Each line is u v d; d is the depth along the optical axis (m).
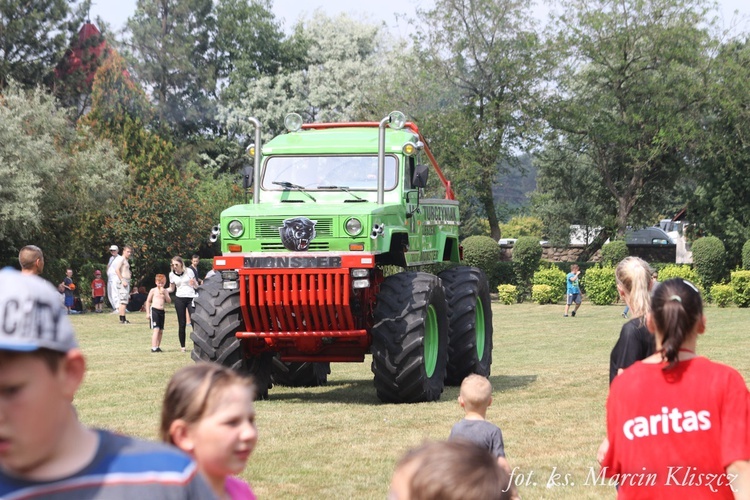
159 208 36.91
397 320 10.75
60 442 2.04
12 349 1.92
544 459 7.82
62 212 34.00
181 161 54.22
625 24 40.94
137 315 29.64
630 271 5.03
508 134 42.12
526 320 27.20
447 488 2.04
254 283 10.77
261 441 8.65
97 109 43.00
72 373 2.05
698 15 40.91
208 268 39.59
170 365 15.31
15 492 1.99
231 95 58.59
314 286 10.60
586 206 48.44
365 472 7.38
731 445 3.57
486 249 38.09
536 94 41.28
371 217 10.63
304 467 7.56
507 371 14.47
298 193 11.73
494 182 43.47
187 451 2.85
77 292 33.47
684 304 3.70
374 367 10.80
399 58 43.03
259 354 11.73
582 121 40.91
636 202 46.12
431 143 41.72
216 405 2.81
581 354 17.25
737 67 39.69
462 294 12.77
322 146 11.90
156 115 58.66
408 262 11.95
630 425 3.72
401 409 10.55
